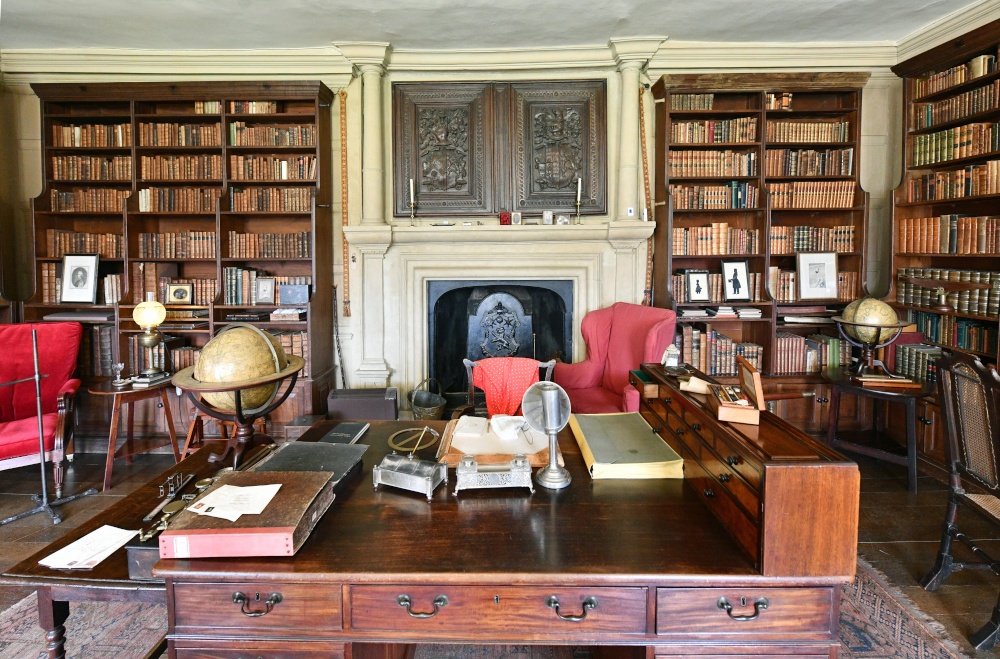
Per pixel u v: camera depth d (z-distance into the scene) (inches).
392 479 64.0
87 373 176.7
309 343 172.4
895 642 87.4
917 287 162.9
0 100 178.9
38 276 176.4
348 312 187.9
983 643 85.3
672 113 175.3
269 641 49.3
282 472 61.0
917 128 163.9
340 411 164.7
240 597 48.4
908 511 131.4
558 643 48.3
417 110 185.9
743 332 193.9
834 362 179.8
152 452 173.5
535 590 47.8
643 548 51.2
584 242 184.9
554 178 186.5
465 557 49.7
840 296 182.7
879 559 111.2
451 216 189.5
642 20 159.3
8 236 182.2
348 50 173.3
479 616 48.2
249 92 169.2
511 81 184.9
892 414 173.2
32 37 167.3
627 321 164.4
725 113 175.3
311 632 48.9
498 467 63.7
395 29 163.0
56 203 179.3
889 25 164.2
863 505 134.7
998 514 90.4
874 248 189.9
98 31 162.7
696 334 179.5
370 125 178.7
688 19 158.9
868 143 186.9
